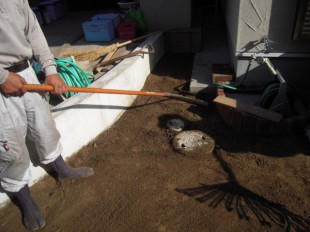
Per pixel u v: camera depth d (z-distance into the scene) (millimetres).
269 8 3490
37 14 6359
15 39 2039
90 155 3295
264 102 3518
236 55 3854
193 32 5430
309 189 2688
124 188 2848
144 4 5445
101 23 5156
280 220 2430
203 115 3846
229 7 5105
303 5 3248
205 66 4738
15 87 2072
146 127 3709
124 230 2447
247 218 2465
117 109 3850
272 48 3732
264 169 2945
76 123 3197
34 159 2850
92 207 2678
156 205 2646
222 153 3203
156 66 5199
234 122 3502
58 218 2600
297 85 3680
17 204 2754
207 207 2586
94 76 4043
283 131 3336
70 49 5062
